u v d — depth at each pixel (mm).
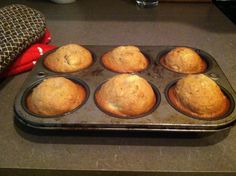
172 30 398
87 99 228
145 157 199
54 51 295
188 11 464
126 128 202
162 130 203
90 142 210
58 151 203
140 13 454
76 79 254
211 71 265
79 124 202
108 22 420
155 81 251
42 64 277
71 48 279
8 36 273
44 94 217
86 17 436
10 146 206
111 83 227
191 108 218
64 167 191
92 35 378
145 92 222
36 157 198
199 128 203
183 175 190
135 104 214
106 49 304
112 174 192
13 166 191
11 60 264
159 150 205
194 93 218
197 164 194
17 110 213
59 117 207
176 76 259
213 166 193
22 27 291
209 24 418
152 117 209
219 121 204
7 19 296
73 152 202
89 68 270
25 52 287
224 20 432
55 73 262
